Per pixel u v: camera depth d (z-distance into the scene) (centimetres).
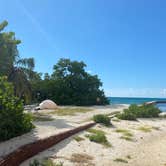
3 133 1244
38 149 1205
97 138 1655
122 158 1373
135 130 2289
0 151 1023
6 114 1315
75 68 6050
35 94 5691
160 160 1404
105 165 1207
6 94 1461
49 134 1437
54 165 1055
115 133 2033
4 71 2683
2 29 2808
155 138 2073
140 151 1586
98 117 2381
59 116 2877
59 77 6109
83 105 5603
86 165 1156
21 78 2962
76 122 2261
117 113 3422
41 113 3172
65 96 5684
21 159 1041
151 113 3431
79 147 1435
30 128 1545
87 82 5978
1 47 2652
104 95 6134
